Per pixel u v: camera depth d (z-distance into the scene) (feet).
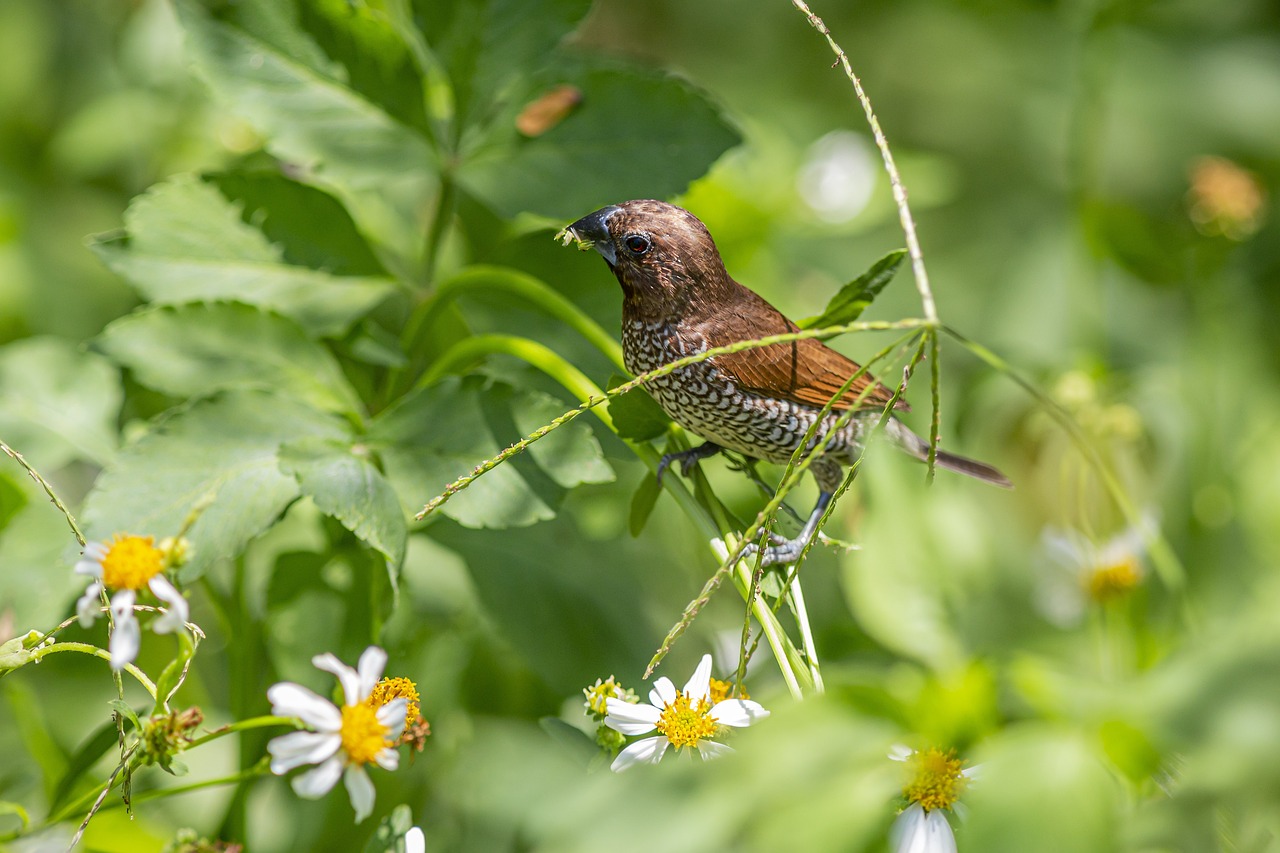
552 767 10.75
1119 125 15.79
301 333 11.13
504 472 11.02
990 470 11.35
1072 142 13.37
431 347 11.30
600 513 11.50
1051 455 11.69
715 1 16.79
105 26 13.78
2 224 11.73
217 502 10.96
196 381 11.10
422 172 11.19
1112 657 11.37
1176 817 10.69
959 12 17.13
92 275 12.17
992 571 11.33
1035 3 16.14
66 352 11.26
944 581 11.27
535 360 11.09
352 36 11.18
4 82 13.20
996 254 15.31
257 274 11.18
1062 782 10.64
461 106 11.21
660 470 11.09
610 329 11.21
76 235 12.39
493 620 11.18
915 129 16.55
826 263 12.89
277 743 10.76
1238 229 11.75
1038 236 15.05
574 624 11.21
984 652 11.20
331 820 11.19
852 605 11.28
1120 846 10.66
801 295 12.46
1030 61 16.63
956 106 16.49
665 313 11.13
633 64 11.21
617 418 11.09
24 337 11.71
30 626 11.07
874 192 11.75
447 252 11.47
